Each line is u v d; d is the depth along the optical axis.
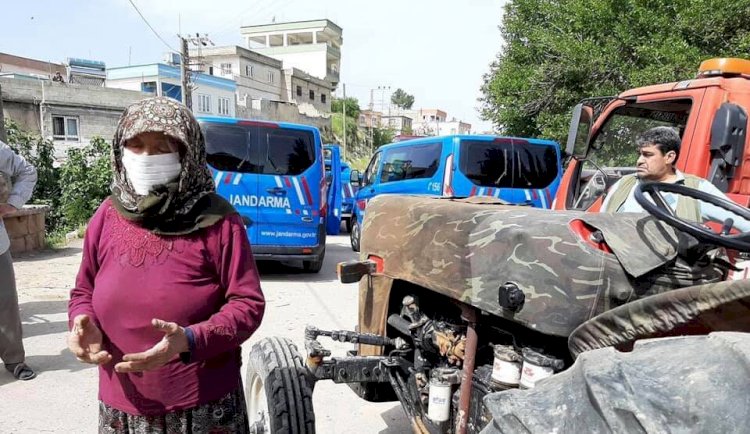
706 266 1.87
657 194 1.89
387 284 2.98
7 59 47.41
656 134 2.76
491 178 7.98
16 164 4.09
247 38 71.81
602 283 1.79
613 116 4.16
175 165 1.71
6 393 4.00
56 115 26.31
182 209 1.72
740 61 3.33
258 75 50.94
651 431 0.95
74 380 4.25
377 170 10.86
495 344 2.30
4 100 24.64
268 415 2.56
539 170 8.21
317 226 8.13
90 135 27.56
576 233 1.88
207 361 1.79
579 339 1.61
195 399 1.77
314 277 8.59
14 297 4.19
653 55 9.38
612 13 10.34
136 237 1.71
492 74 14.41
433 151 8.61
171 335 1.55
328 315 6.31
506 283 1.96
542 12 12.25
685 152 3.30
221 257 1.77
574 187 4.62
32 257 9.43
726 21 8.85
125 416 1.77
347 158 50.16
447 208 2.47
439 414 2.43
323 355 2.75
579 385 1.16
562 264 1.83
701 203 2.51
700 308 1.29
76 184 13.65
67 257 9.49
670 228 1.87
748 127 3.14
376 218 3.04
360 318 3.32
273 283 8.05
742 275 2.03
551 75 11.16
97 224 1.80
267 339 3.02
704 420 0.93
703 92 3.27
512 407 1.22
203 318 1.75
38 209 10.29
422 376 2.70
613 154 4.22
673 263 1.83
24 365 4.27
